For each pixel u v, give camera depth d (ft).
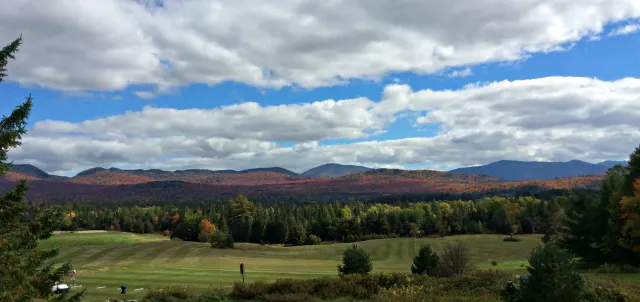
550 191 576.61
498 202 482.28
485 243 322.96
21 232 36.35
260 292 78.18
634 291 58.65
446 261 95.45
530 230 415.44
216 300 75.72
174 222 519.60
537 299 46.37
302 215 483.51
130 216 525.34
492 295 60.64
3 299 34.47
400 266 220.43
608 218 138.00
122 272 156.46
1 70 36.55
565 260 46.85
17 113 36.29
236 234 433.48
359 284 77.30
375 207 567.18
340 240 451.94
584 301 51.62
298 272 160.56
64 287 92.53
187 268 179.83
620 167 146.82
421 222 448.24
